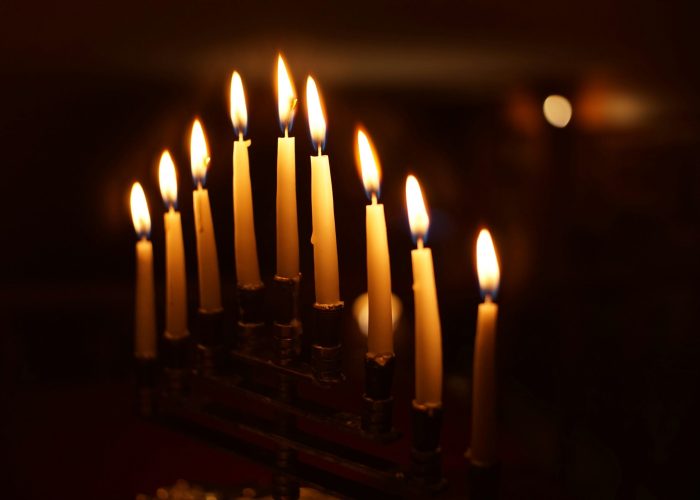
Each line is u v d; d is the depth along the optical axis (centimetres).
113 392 133
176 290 102
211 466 120
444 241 188
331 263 95
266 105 204
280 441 97
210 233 101
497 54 207
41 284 194
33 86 198
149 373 103
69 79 199
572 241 170
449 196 198
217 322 101
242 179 99
